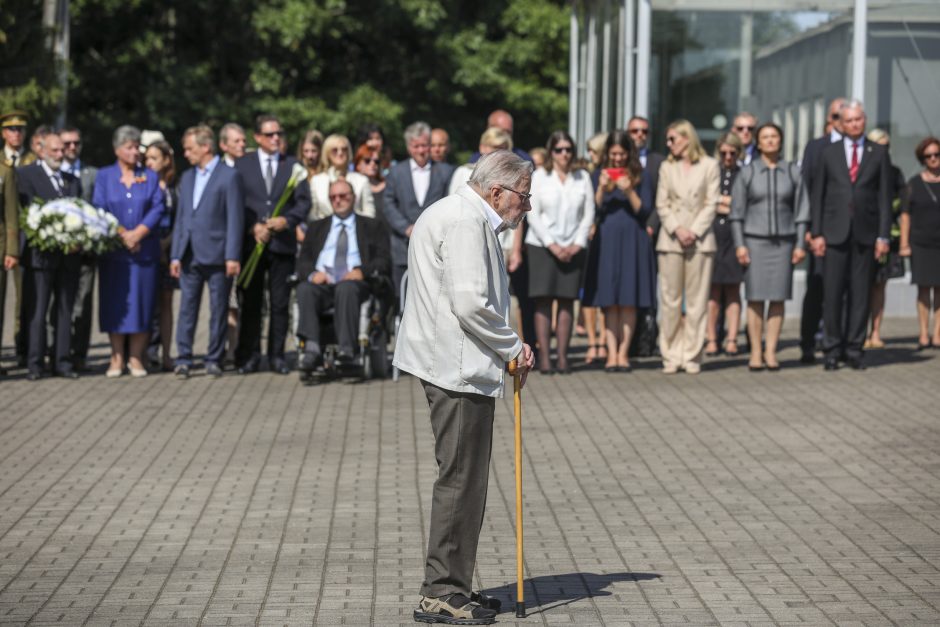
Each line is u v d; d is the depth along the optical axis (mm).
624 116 24219
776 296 16594
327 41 43156
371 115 40344
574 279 16391
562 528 9562
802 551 8922
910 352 18719
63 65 31938
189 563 8641
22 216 15945
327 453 12133
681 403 14641
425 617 7438
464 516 7449
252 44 41312
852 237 16594
